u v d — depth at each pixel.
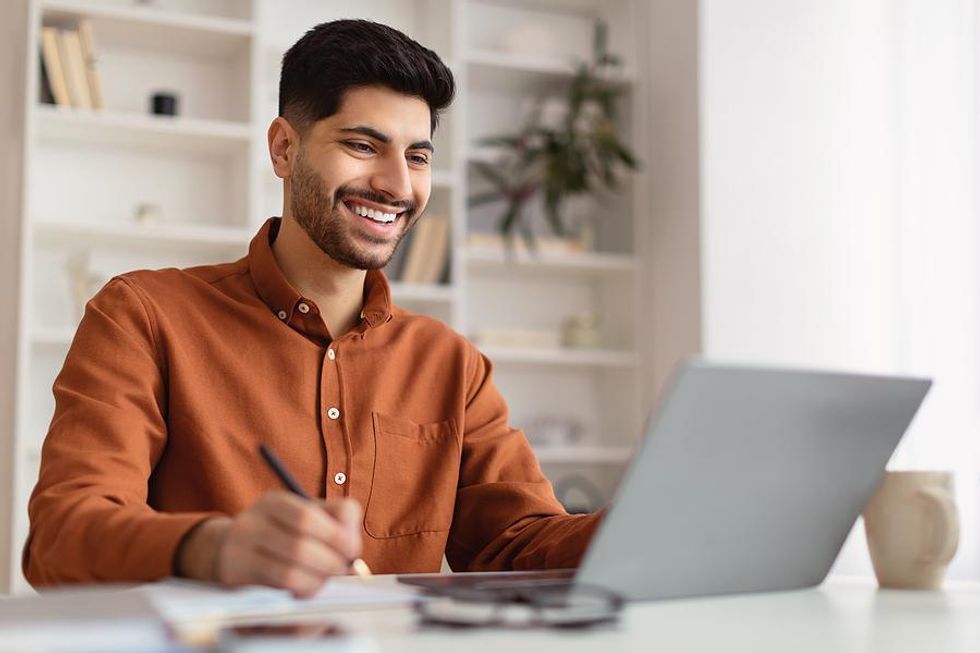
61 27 3.40
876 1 3.82
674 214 3.89
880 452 1.05
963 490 3.32
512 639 0.71
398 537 1.48
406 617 0.80
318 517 0.81
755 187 3.80
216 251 3.60
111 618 0.61
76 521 1.01
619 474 4.08
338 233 1.46
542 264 3.96
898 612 0.91
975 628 0.82
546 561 1.27
